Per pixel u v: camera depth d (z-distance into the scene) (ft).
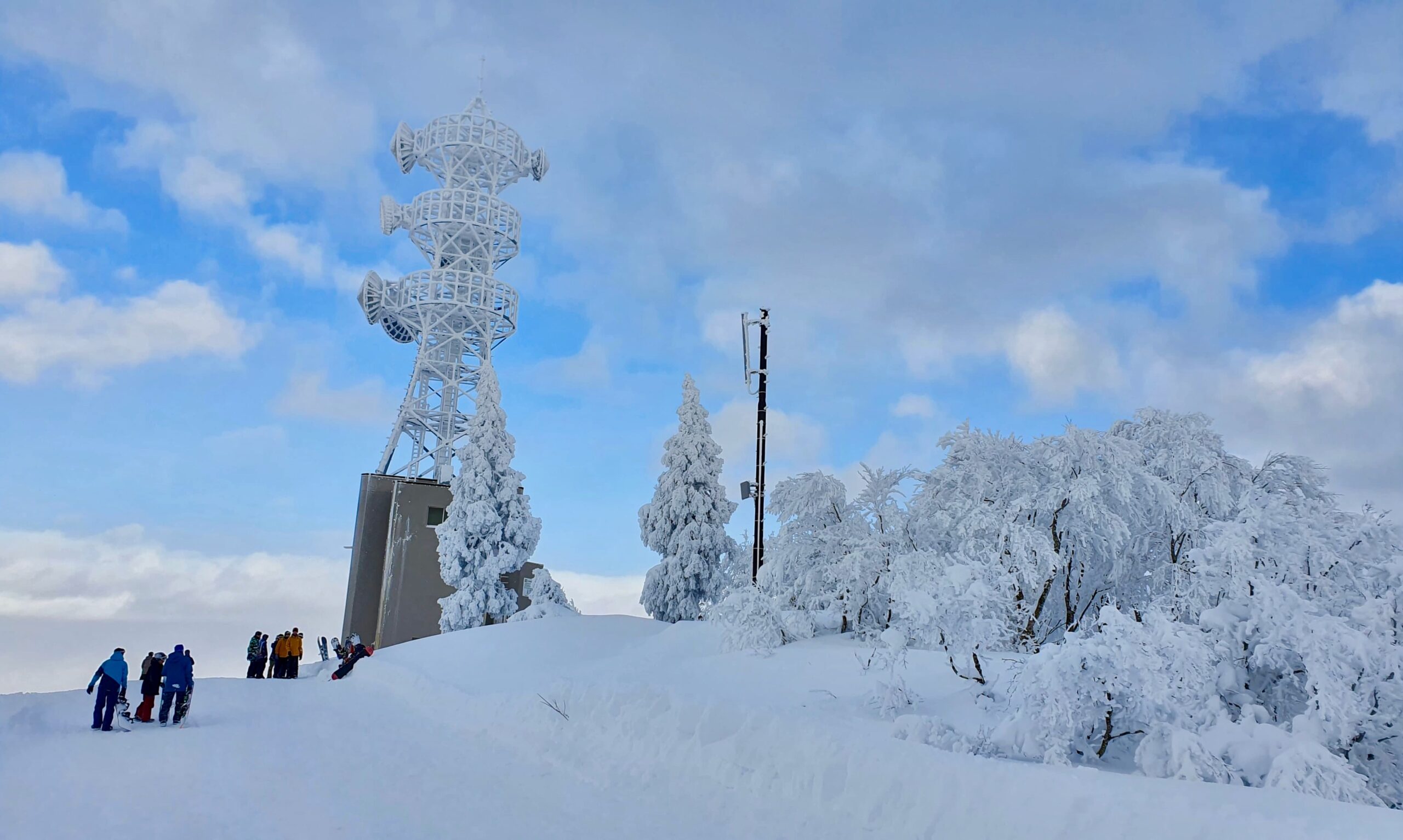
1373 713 32.30
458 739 46.11
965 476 66.85
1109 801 22.74
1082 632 34.94
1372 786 30.96
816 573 75.46
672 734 36.42
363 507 177.88
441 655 97.60
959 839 23.75
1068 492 60.03
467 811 29.25
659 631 106.22
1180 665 32.65
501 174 231.30
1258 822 20.77
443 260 218.38
